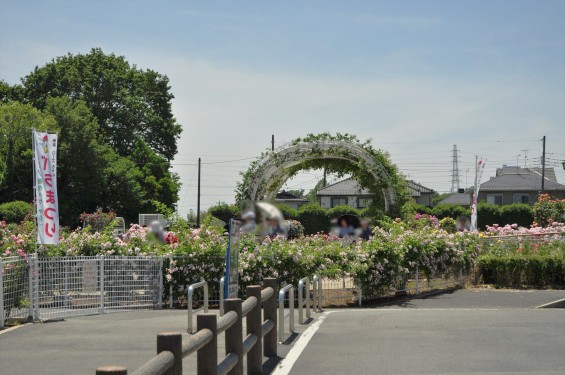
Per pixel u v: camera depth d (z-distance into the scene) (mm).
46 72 62062
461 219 23328
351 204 75188
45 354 10023
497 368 8570
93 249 16719
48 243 14070
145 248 17141
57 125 55500
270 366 8789
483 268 21953
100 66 63375
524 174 83375
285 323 12930
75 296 14812
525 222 59562
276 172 24594
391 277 18219
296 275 17016
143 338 11414
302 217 56406
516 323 12430
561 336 10930
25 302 13625
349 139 23953
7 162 53312
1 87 61688
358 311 15000
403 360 9125
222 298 12664
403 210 23844
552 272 21312
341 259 17375
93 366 9141
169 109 66938
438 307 16484
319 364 8914
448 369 8539
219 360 9359
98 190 57156
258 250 17031
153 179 62531
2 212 44906
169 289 16906
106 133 62250
